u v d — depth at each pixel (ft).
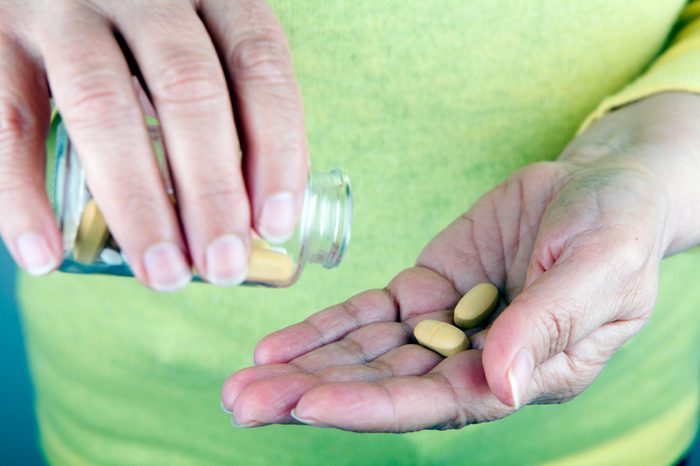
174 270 1.13
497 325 1.24
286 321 1.78
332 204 1.36
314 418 1.20
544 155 1.78
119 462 1.86
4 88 1.15
